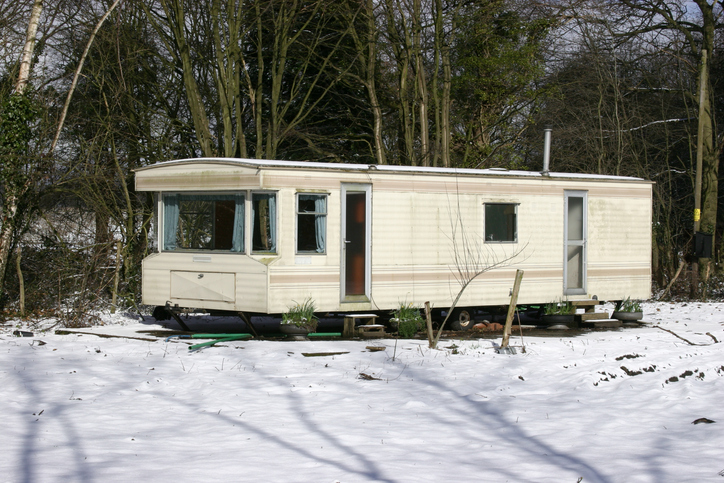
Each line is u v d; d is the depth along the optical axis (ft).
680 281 82.79
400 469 19.86
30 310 54.85
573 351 40.42
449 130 83.15
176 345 40.24
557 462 20.83
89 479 18.42
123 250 60.85
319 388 30.35
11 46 60.95
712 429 24.73
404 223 46.24
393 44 77.41
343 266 44.19
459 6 78.79
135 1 63.82
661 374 34.17
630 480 19.08
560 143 93.50
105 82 65.82
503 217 50.24
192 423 24.71
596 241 53.93
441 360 37.11
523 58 85.35
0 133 52.39
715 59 96.94
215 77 66.59
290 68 79.92
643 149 92.84
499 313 51.75
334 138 83.87
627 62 92.53
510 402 28.68
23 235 55.93
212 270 43.65
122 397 28.27
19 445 21.65
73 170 59.21
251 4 71.72
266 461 20.36
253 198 42.70
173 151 71.72
